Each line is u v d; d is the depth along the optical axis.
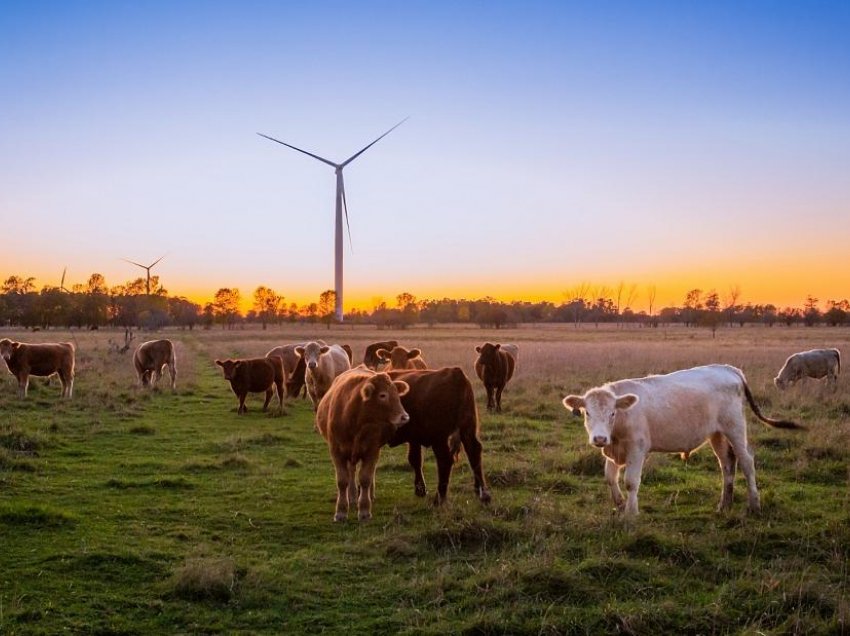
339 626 5.92
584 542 7.55
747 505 8.91
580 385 22.48
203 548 7.55
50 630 5.72
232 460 11.97
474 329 114.06
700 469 11.48
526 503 9.02
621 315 178.38
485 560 7.17
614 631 5.71
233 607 6.25
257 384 18.86
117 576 6.87
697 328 116.19
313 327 130.00
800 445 12.63
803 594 6.14
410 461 10.11
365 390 8.66
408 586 6.61
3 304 100.94
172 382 24.14
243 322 158.00
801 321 156.62
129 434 15.00
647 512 9.05
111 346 43.12
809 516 8.67
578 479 10.84
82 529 8.30
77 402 19.38
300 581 6.77
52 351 20.42
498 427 15.45
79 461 12.24
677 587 6.49
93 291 103.00
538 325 153.38
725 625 5.80
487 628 5.72
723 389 9.16
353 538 8.09
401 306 155.38
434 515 8.76
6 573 6.87
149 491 10.20
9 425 14.54
